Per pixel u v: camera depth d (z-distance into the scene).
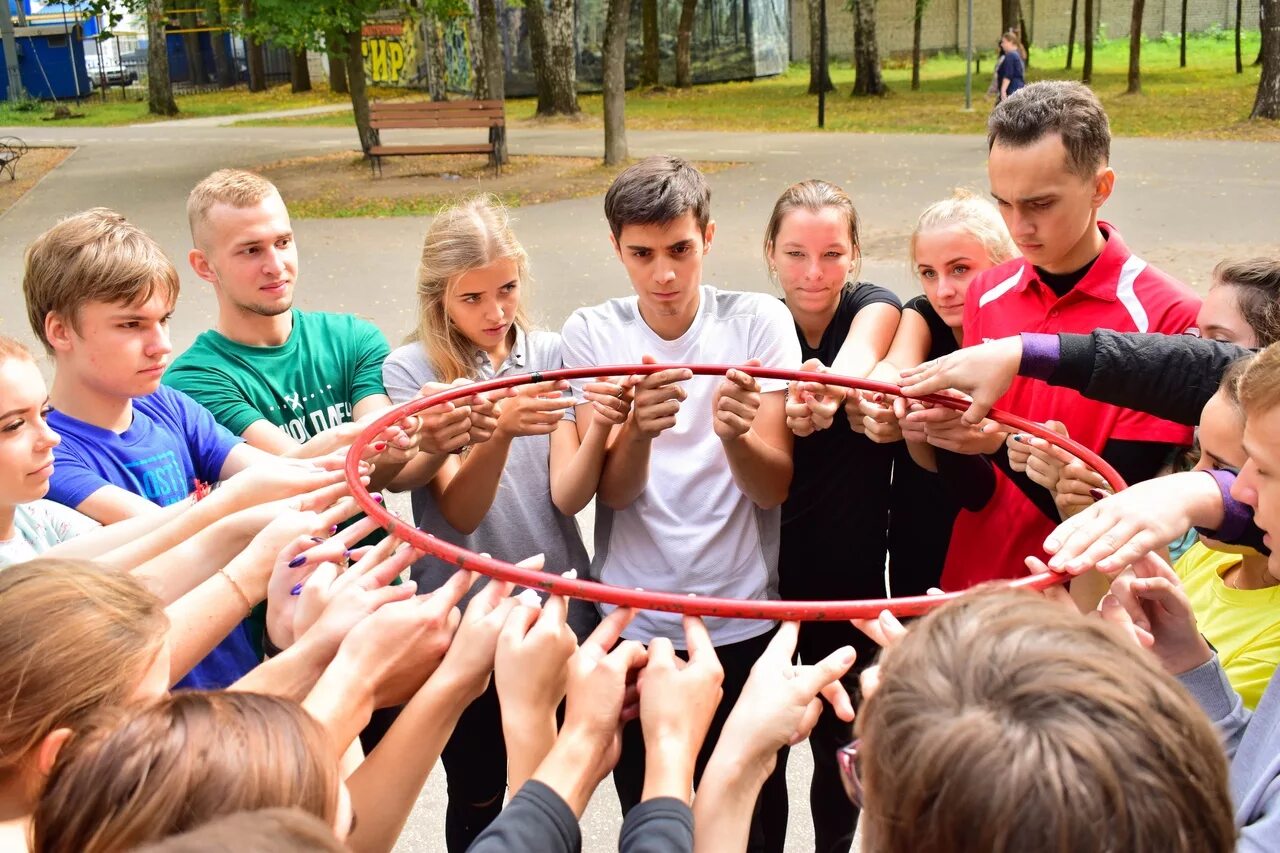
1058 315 2.72
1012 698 0.99
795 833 3.43
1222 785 1.02
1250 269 2.55
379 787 1.49
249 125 28.38
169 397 2.85
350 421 3.29
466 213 2.94
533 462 2.87
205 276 3.18
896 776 1.01
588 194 15.50
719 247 11.62
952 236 3.09
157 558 1.94
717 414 2.47
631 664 1.45
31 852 1.30
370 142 19.42
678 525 2.69
